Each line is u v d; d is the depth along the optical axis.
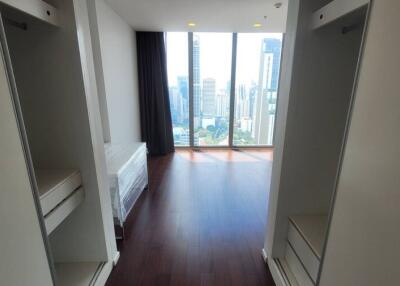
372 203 0.76
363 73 0.81
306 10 1.30
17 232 0.89
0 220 0.80
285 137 1.50
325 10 1.16
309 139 1.51
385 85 0.71
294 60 1.37
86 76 1.42
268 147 5.34
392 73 0.68
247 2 2.86
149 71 4.48
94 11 2.65
